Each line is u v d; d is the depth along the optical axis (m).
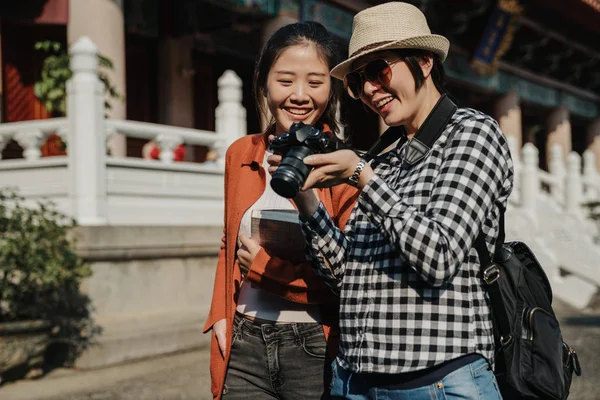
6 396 4.73
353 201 2.29
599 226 11.03
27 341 5.19
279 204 2.36
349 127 2.48
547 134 22.72
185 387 5.00
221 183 7.52
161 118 13.00
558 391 1.86
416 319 1.79
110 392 4.86
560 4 16.53
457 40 17.25
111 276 5.88
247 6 10.87
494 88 19.05
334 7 12.84
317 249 2.05
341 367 1.98
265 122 2.50
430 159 1.88
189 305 6.56
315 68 2.28
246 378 2.33
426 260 1.67
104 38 8.92
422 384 1.79
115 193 6.38
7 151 10.27
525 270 1.98
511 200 10.76
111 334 5.65
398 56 1.95
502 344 1.88
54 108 8.48
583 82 23.22
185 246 6.42
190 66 13.30
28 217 5.32
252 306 2.35
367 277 1.90
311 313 2.29
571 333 7.31
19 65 10.87
